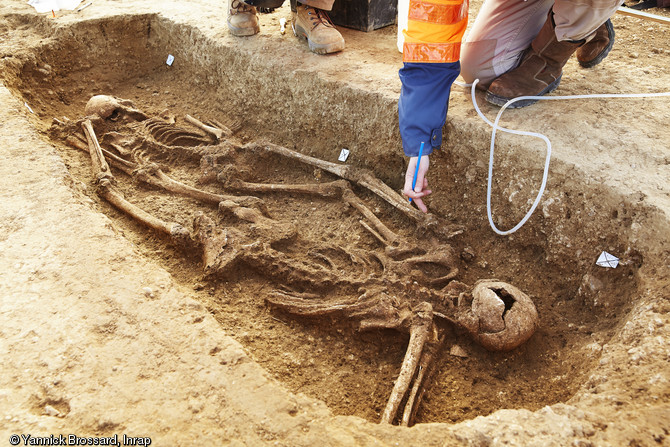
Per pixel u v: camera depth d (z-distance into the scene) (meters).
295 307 2.59
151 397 1.78
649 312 2.12
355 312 2.49
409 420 2.05
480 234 3.08
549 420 1.69
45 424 1.68
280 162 3.92
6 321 2.06
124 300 2.19
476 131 2.98
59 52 4.84
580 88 3.30
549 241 2.79
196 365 1.91
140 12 5.14
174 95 4.93
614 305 2.46
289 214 3.44
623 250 2.48
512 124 2.96
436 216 3.10
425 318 2.41
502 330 2.35
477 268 2.96
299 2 4.03
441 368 2.42
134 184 3.59
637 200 2.41
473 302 2.47
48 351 1.94
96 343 1.98
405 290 2.58
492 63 3.18
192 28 4.73
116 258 2.41
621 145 2.73
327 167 3.63
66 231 2.56
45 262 2.36
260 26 4.74
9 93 3.87
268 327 2.59
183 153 3.86
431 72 2.39
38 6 5.21
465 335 2.52
